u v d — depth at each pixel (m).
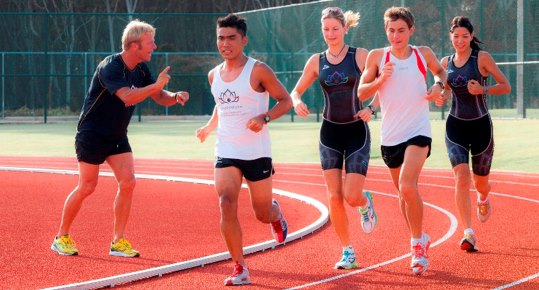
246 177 13.26
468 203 15.38
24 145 44.69
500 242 16.11
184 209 21.16
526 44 50.28
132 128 57.12
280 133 48.44
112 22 79.50
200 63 70.12
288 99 13.16
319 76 14.15
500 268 13.78
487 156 16.48
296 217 19.92
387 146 14.22
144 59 14.70
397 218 19.31
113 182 27.20
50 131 55.03
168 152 40.50
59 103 70.62
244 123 13.04
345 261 13.93
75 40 81.56
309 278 13.24
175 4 90.31
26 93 70.81
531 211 20.11
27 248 15.79
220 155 13.16
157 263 14.44
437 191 24.34
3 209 21.05
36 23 81.38
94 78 14.86
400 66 13.96
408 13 13.92
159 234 17.41
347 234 14.03
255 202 13.52
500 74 16.11
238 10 89.69
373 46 52.81
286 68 56.81
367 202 14.71
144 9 90.44
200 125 59.91
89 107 14.88
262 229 17.91
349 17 14.37
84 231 17.75
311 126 52.97
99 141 14.84
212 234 17.39
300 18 55.94
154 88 14.20
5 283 12.84
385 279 13.11
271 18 57.59
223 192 12.88
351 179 13.77
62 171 30.59
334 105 14.02
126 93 14.38
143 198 23.41
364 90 13.61
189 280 13.13
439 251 15.34
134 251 15.02
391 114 14.11
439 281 12.93
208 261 14.32
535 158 32.47
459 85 16.23
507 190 24.19
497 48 52.34
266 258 14.84
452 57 16.44
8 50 80.88
